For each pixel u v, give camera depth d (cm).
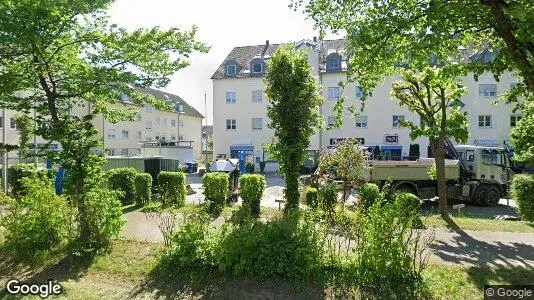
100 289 625
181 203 1323
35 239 786
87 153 834
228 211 1248
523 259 778
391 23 649
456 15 600
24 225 793
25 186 934
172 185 1319
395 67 958
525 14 475
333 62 3897
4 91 750
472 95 3634
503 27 548
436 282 625
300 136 1076
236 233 679
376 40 661
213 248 673
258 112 4097
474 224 1137
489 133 3600
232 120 4159
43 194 836
